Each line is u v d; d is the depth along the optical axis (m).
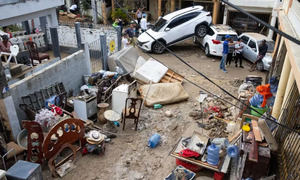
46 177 6.59
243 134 6.41
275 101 8.37
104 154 7.48
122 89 9.20
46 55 11.80
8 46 10.82
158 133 8.48
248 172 5.87
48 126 7.60
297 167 5.03
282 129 6.96
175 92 10.37
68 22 21.19
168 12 22.38
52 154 6.74
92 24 19.23
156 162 7.23
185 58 15.27
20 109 7.97
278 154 6.23
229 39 13.34
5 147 6.59
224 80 12.32
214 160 6.25
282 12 9.46
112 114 8.47
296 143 5.62
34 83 8.41
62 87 9.36
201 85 11.80
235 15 18.84
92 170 6.89
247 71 13.42
